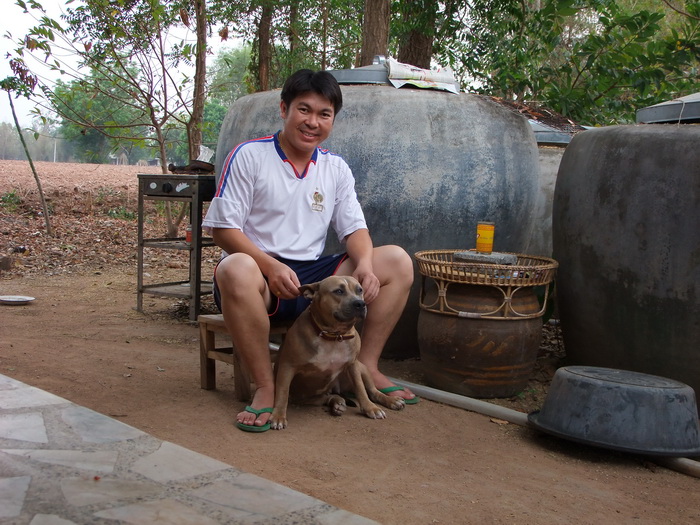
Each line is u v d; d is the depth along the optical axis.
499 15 9.43
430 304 3.94
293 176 3.38
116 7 9.07
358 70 4.67
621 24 7.06
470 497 2.51
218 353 3.55
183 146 16.27
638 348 3.87
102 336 4.88
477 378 3.82
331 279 3.13
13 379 3.24
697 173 3.57
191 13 11.14
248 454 2.74
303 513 2.04
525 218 4.69
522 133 4.66
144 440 2.55
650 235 3.71
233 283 3.07
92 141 32.06
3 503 1.96
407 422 3.36
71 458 2.34
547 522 2.36
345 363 3.32
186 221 12.39
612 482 2.85
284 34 13.75
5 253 8.59
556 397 3.23
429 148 4.30
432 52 9.37
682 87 7.43
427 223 4.34
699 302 3.61
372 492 2.47
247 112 4.73
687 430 3.07
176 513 1.98
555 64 10.63
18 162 25.59
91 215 12.54
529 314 3.81
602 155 3.98
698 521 2.51
